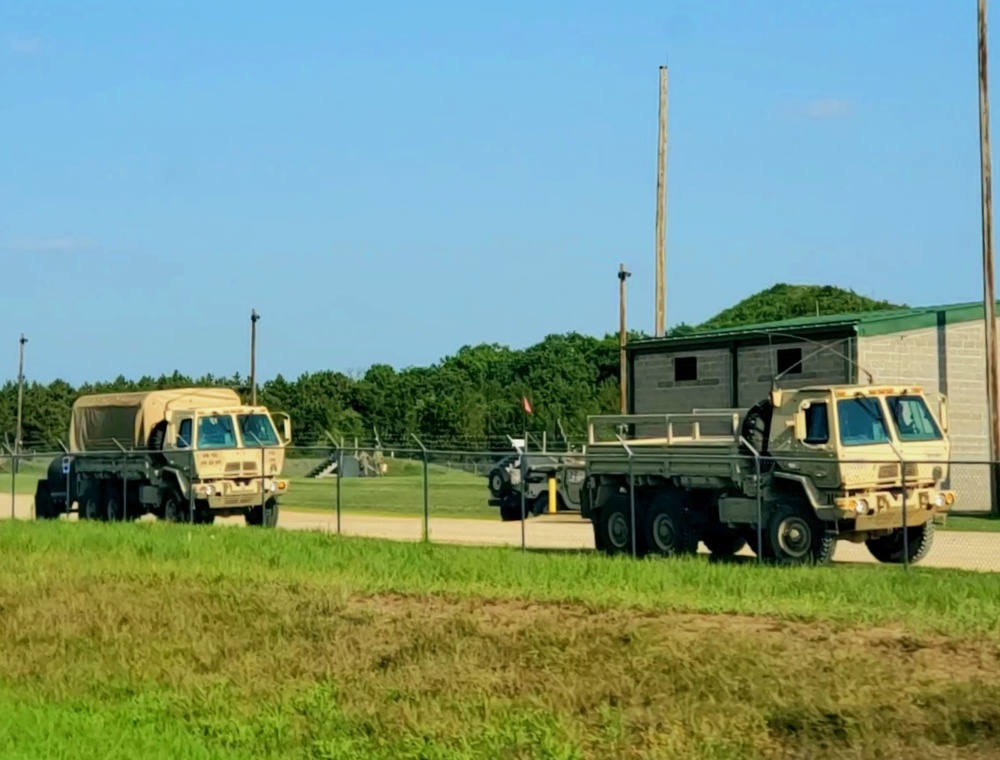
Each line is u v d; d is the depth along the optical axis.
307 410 75.19
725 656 14.53
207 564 24.34
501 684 14.04
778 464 24.38
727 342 42.12
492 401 77.00
